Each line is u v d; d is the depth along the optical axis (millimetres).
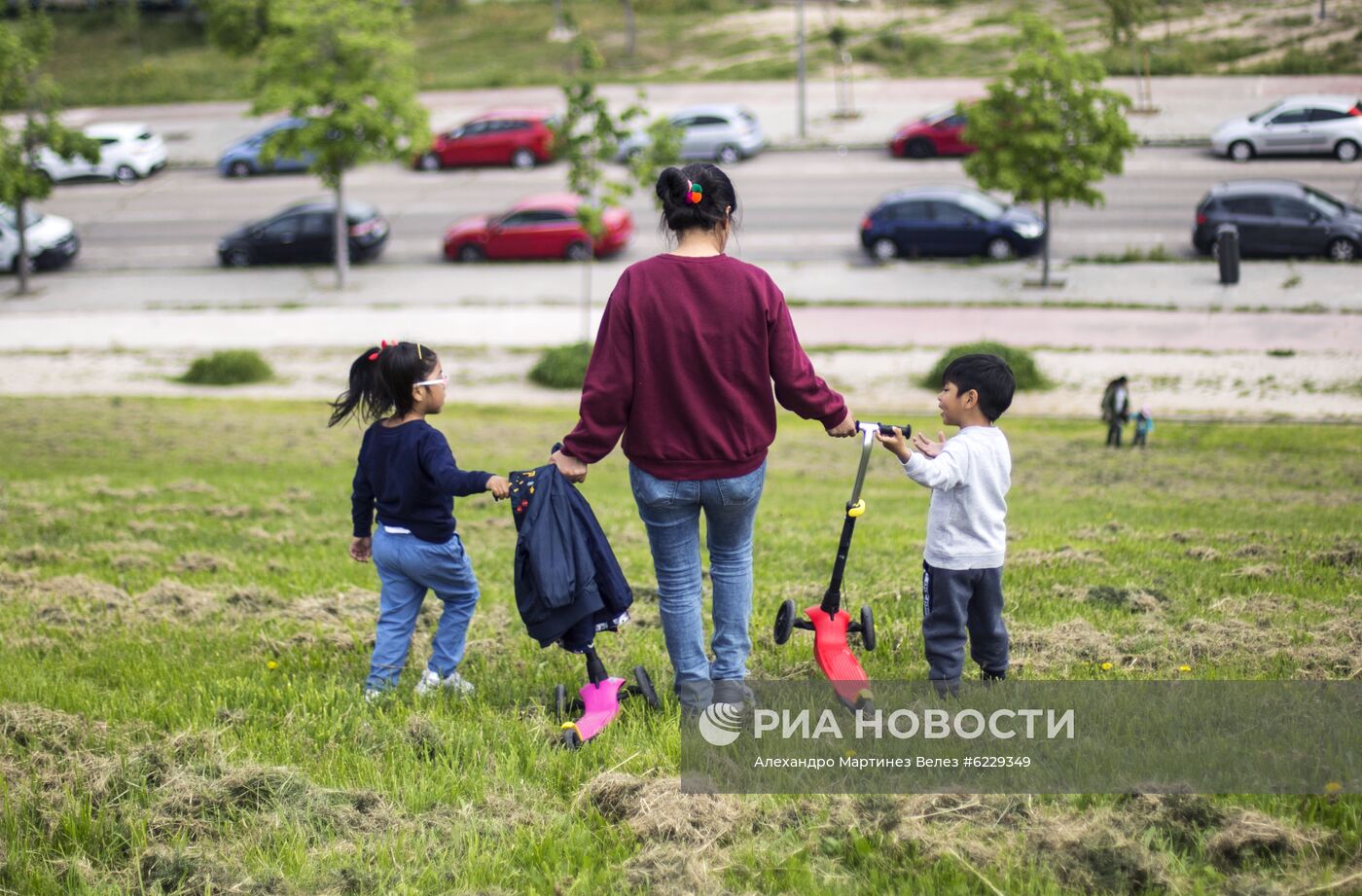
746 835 8797
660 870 8227
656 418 10359
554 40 133125
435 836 8906
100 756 10453
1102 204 70688
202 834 9039
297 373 67000
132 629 15773
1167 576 17547
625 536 24766
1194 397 56062
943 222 78812
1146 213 83000
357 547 13062
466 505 31188
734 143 97312
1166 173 89188
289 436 47469
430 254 88438
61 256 88500
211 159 110875
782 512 29766
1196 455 43969
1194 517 27047
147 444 44719
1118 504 30391
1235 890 7641
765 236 85000
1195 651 12945
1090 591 16078
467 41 135375
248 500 29750
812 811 9031
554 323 73688
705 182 10281
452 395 62906
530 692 12531
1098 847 8133
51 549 22078
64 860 8594
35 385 65500
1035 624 14273
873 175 94062
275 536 24047
